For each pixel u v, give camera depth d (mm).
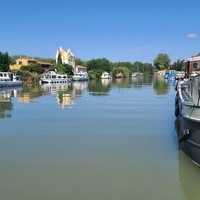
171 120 14453
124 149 9438
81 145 9906
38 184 6844
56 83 63969
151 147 9648
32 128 12539
